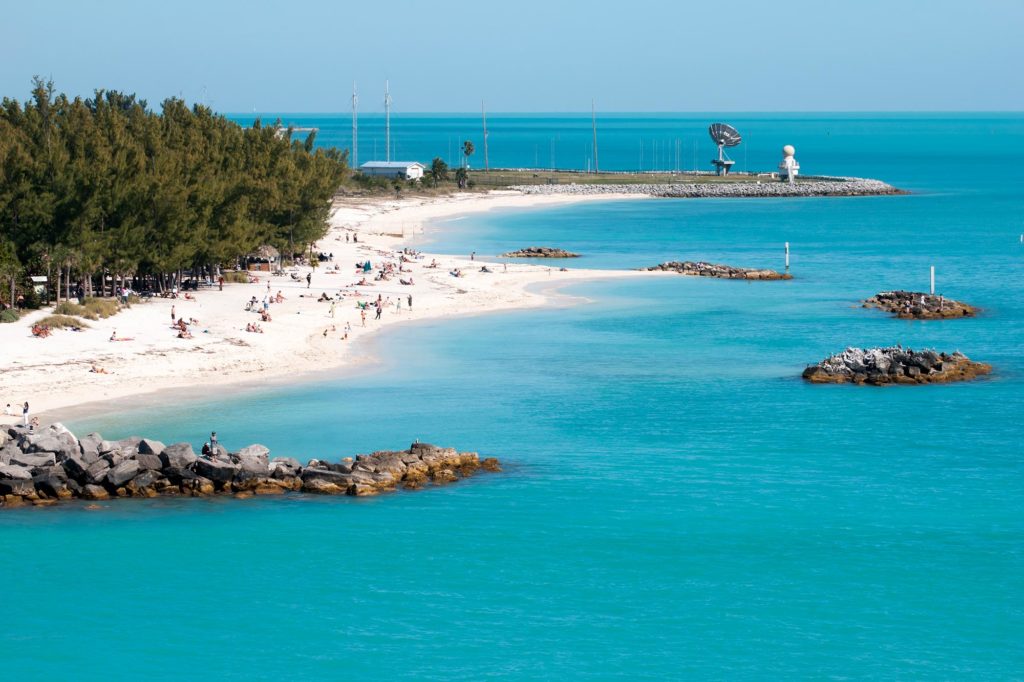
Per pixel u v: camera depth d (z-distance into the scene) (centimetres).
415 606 13038
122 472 16038
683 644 12206
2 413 18725
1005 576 13788
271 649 12162
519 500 16100
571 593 13350
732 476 17225
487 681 11506
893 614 12850
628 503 16038
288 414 19862
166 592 13338
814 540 14838
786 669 11694
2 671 11769
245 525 15112
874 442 18950
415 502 15962
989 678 11512
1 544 14450
